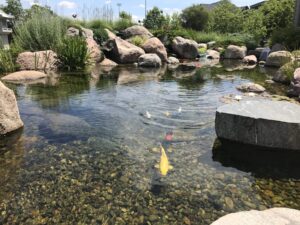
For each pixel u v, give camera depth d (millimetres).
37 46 10438
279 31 14938
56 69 9570
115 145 3441
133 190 2504
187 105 5238
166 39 16578
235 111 3516
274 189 2557
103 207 2270
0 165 2924
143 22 24141
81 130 3918
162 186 2568
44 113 4602
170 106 5164
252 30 20641
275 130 3217
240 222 1738
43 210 2232
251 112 3467
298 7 15062
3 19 15984
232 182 2654
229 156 3172
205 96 5973
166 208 2266
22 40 10367
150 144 3482
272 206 2314
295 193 2500
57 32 10711
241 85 6855
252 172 2846
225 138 3562
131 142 3537
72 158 3090
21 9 24625
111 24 17266
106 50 12984
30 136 3672
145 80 7941
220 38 20281
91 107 5027
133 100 5574
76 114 4605
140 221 2119
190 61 14102
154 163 3002
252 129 3314
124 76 8648
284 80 7633
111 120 4352
